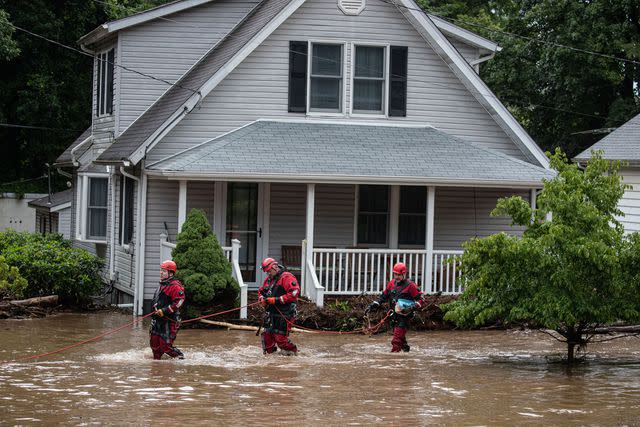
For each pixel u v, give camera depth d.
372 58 25.33
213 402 13.04
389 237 25.84
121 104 26.41
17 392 13.58
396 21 25.23
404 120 25.45
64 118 46.75
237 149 23.05
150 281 23.95
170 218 24.06
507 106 44.66
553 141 43.75
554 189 17.06
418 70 25.48
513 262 16.64
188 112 23.34
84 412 12.26
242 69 24.38
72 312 24.52
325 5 24.80
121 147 24.19
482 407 13.08
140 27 26.59
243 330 21.11
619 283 16.41
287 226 25.20
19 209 46.25
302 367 16.25
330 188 25.53
